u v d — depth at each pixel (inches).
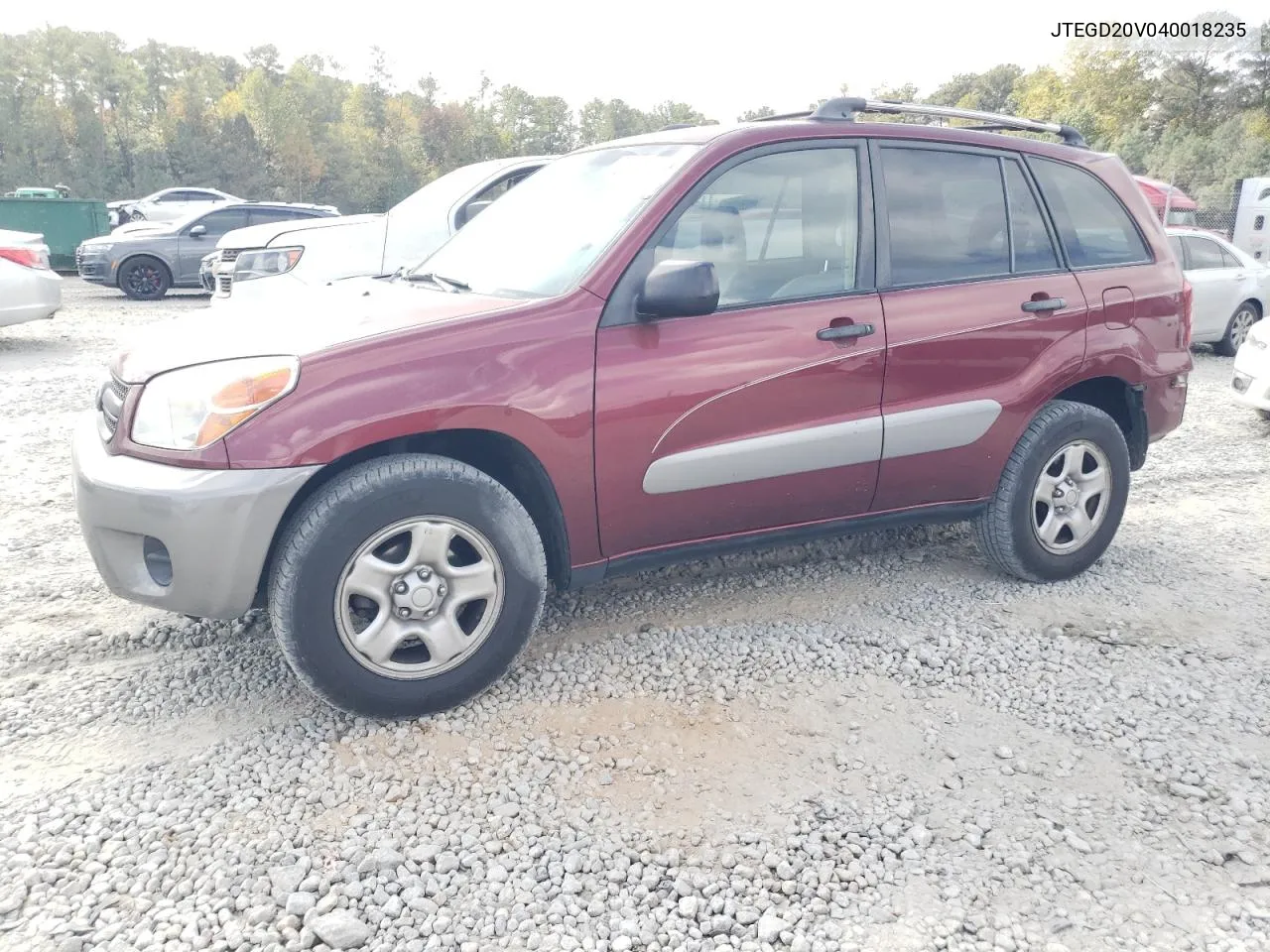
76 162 4355.3
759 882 99.6
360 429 116.6
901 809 111.0
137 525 115.5
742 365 136.6
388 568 120.3
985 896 98.2
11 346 439.2
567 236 142.4
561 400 126.0
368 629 121.0
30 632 151.6
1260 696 138.3
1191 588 177.3
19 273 435.8
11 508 212.5
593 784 114.7
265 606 129.2
